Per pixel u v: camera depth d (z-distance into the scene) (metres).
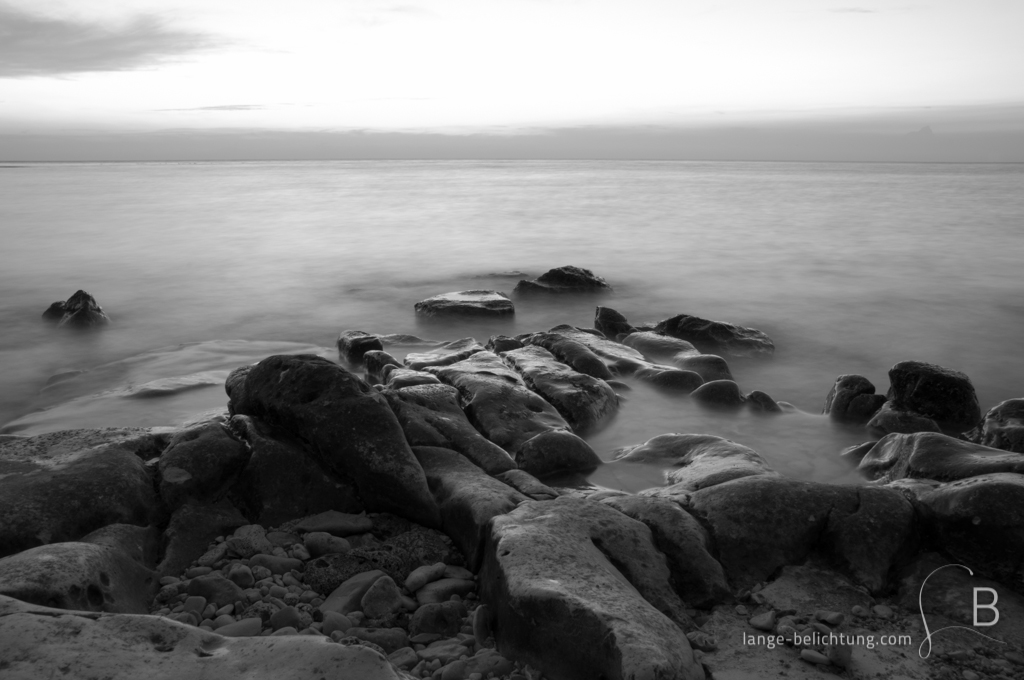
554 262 22.77
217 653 3.30
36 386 11.17
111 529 4.99
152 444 6.24
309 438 5.89
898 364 9.02
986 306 16.42
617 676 3.49
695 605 4.59
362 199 50.81
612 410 8.83
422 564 5.03
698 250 24.91
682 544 4.93
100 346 13.48
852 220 34.06
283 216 37.38
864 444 7.69
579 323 15.12
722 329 12.72
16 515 4.87
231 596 4.51
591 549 4.58
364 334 11.84
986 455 6.01
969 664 4.05
